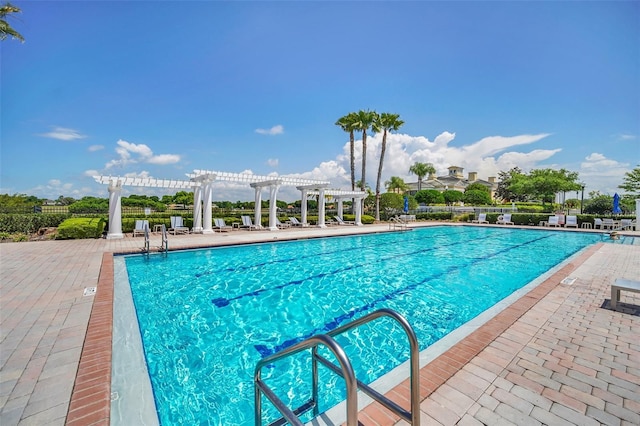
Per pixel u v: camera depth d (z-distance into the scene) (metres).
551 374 2.41
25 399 2.07
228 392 2.72
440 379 2.34
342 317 4.61
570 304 4.19
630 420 1.87
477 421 1.86
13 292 4.76
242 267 8.02
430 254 10.34
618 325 3.44
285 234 14.61
